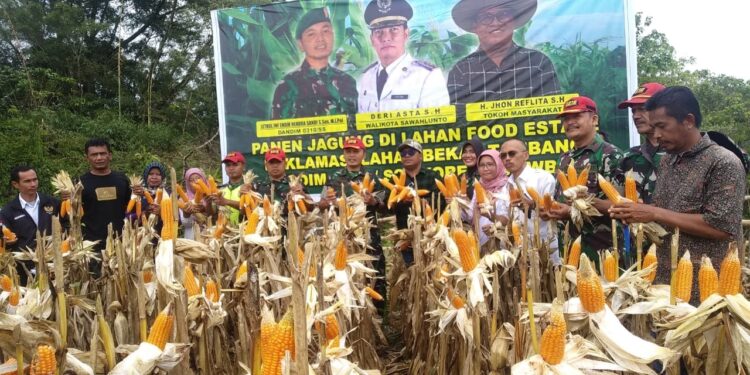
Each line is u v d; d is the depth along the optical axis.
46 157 13.84
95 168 5.78
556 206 3.41
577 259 2.76
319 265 2.06
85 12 22.98
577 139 4.05
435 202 6.12
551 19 7.57
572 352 1.90
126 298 3.01
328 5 8.39
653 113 2.71
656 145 3.60
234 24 8.65
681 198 2.68
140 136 17.98
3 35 19.97
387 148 8.21
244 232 2.88
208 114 22.27
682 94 2.63
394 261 5.93
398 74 8.16
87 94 20.72
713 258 2.61
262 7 8.58
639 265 2.58
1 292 2.86
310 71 8.45
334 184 6.94
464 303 2.97
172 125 20.77
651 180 3.62
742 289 2.86
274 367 1.66
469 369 2.82
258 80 8.60
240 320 2.60
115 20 23.22
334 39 8.38
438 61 8.02
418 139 8.11
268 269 3.31
